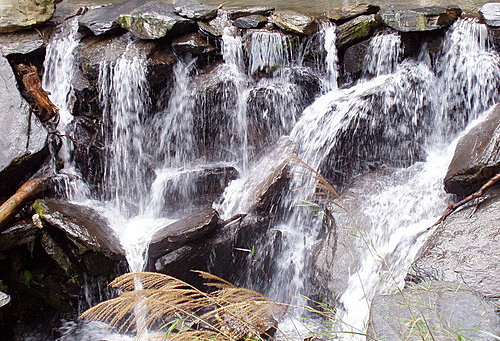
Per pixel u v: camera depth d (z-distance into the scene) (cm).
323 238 593
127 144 708
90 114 709
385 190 609
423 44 682
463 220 493
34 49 740
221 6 764
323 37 711
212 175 677
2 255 573
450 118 663
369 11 707
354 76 714
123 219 672
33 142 643
